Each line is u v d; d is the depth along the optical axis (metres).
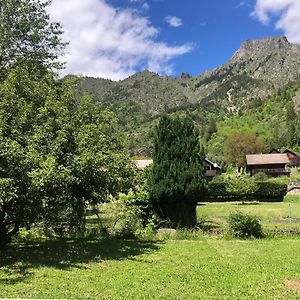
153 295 9.66
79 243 18.16
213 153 127.00
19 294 9.50
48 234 20.78
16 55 20.73
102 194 17.28
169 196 20.92
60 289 10.12
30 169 12.91
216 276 11.73
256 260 14.14
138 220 21.14
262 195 45.97
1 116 14.23
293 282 11.09
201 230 20.58
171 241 18.81
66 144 14.90
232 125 165.88
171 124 21.92
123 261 13.99
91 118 18.02
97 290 10.10
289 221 24.02
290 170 93.75
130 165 18.55
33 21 21.38
